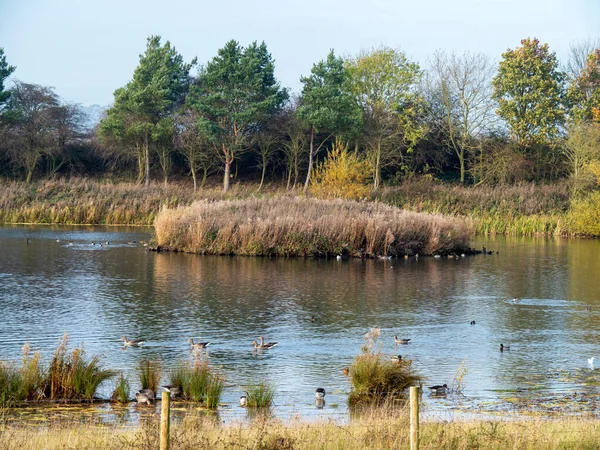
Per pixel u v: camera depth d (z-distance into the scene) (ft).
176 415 74.49
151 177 435.53
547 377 93.20
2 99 394.11
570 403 81.71
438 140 431.43
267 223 222.28
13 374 81.46
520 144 412.77
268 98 387.14
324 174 335.47
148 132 395.14
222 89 391.86
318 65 388.37
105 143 405.59
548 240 291.17
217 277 174.50
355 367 86.43
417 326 123.24
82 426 68.74
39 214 322.14
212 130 374.02
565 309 139.03
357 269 193.98
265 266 196.54
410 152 424.87
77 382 81.20
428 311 136.15
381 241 226.79
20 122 398.62
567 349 108.37
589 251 246.47
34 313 129.18
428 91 425.69
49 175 418.31
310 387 87.81
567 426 66.49
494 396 84.64
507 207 340.80
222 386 84.17
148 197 334.65
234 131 389.19
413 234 231.91
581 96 425.28
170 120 391.24
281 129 408.46
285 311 134.41
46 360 97.09
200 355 102.47
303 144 408.26
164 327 120.16
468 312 135.54
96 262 196.95
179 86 412.57
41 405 77.82
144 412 75.92
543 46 421.18
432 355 104.37
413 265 204.85
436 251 231.71
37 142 397.19
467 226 247.91
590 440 60.34
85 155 444.55
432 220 239.09
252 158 447.83
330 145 435.12
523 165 406.21
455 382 90.53
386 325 123.75
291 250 220.84
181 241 225.76
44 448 58.13
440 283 170.40
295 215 228.84
